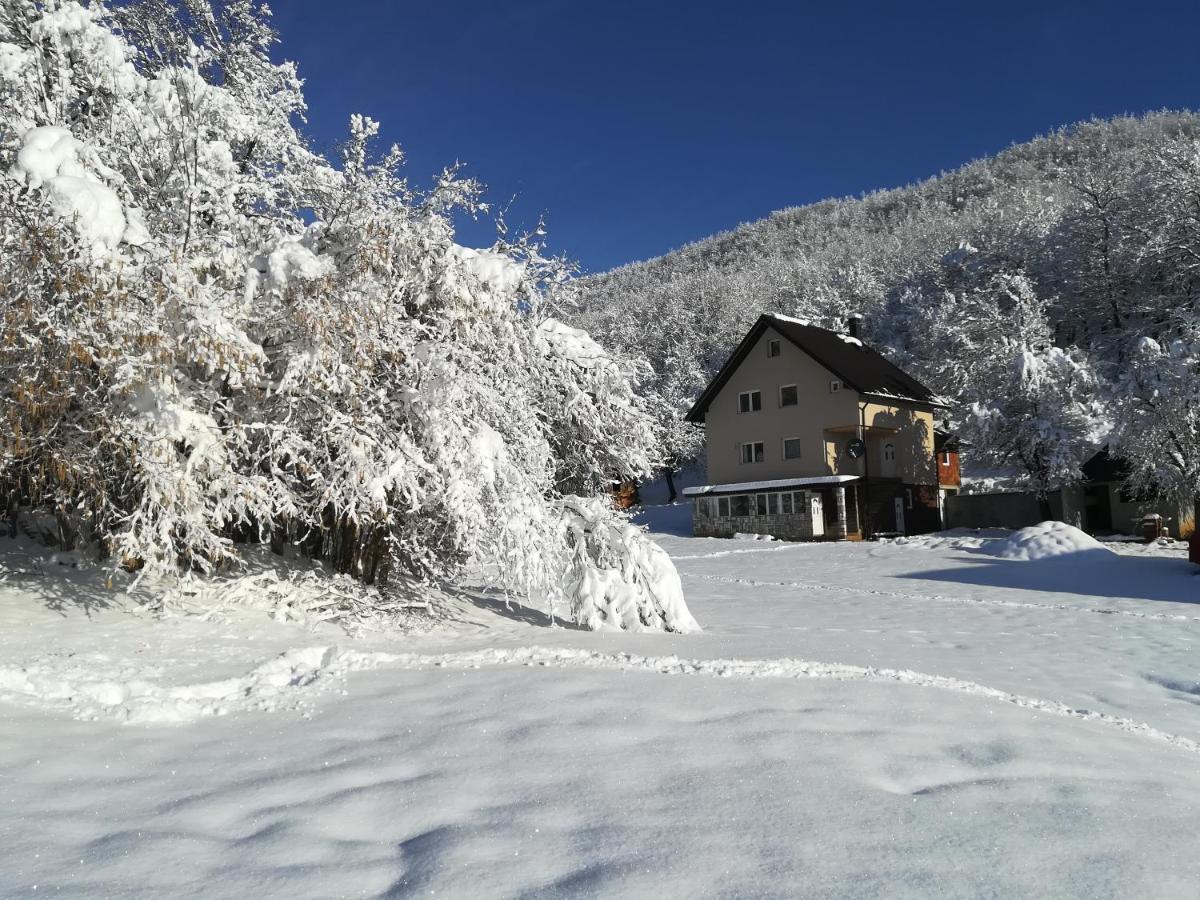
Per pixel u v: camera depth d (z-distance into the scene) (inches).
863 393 1470.2
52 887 125.4
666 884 128.5
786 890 126.6
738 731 218.4
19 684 239.9
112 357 309.3
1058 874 135.1
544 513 429.7
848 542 1311.5
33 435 333.7
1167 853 146.3
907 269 3228.3
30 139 327.0
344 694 257.9
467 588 542.6
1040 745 220.4
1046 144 5280.5
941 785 181.9
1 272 304.3
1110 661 403.9
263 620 372.2
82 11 447.5
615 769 186.2
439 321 430.0
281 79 634.8
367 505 373.4
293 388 374.9
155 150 447.5
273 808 163.2
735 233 6195.9
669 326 3031.5
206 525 366.6
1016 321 1581.0
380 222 390.9
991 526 1596.9
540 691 259.4
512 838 147.4
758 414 1598.2
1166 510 1286.9
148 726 219.0
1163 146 1866.4
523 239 470.9
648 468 600.1
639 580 450.0
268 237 472.4
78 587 372.2
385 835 151.4
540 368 526.3
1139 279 1925.4
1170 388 1069.8
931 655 394.3
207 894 125.0
